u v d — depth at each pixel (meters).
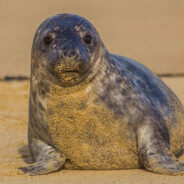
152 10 125.38
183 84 35.69
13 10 129.00
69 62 16.17
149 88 20.55
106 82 18.12
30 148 20.77
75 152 18.75
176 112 21.50
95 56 17.53
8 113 37.59
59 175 18.41
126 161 18.95
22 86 50.50
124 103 18.52
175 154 21.50
